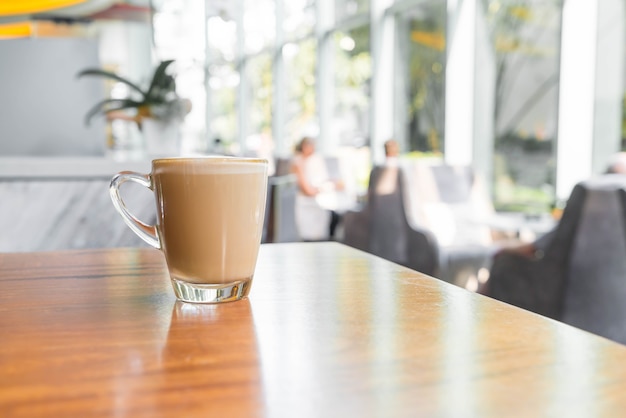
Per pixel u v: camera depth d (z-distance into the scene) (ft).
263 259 2.55
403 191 12.61
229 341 1.37
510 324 1.50
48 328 1.48
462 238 11.94
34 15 17.38
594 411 0.96
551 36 13.12
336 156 19.35
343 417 0.95
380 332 1.44
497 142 14.93
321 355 1.26
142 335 1.42
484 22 15.21
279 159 19.98
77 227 5.56
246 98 29.45
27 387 1.07
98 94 8.30
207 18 30.12
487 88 15.29
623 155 8.87
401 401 1.01
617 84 11.80
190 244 1.71
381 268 2.32
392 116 19.04
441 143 16.58
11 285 2.03
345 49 20.92
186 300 1.77
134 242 5.70
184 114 6.78
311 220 16.58
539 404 0.99
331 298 1.80
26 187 5.42
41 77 8.12
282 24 25.72
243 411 0.97
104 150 8.39
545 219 10.92
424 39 17.12
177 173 1.67
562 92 12.69
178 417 0.94
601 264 7.66
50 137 8.19
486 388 1.07
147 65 29.27
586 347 1.31
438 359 1.23
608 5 11.82
